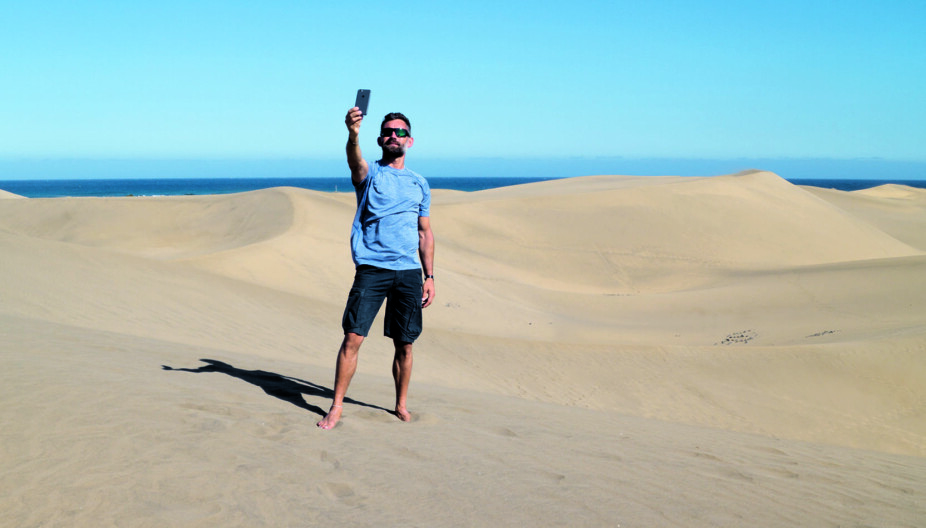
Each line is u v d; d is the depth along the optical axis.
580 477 3.52
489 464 3.57
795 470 4.66
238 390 5.00
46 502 2.46
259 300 16.89
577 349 16.30
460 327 23.09
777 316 23.91
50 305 11.96
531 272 39.44
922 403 14.07
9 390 3.75
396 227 4.48
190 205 46.59
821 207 58.03
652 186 56.66
